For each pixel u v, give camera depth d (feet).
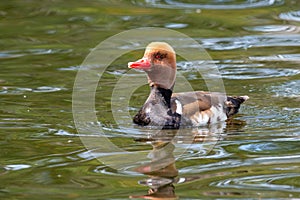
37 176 45.06
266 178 44.21
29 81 67.72
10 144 51.49
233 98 60.59
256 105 61.21
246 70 70.23
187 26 84.89
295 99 62.28
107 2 95.86
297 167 46.09
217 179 44.24
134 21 87.04
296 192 41.78
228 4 93.97
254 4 93.61
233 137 53.31
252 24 85.66
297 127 55.21
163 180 44.29
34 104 61.11
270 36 81.10
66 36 82.69
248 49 76.79
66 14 91.15
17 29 85.56
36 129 54.95
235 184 43.29
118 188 42.91
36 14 91.40
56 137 53.16
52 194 41.78
